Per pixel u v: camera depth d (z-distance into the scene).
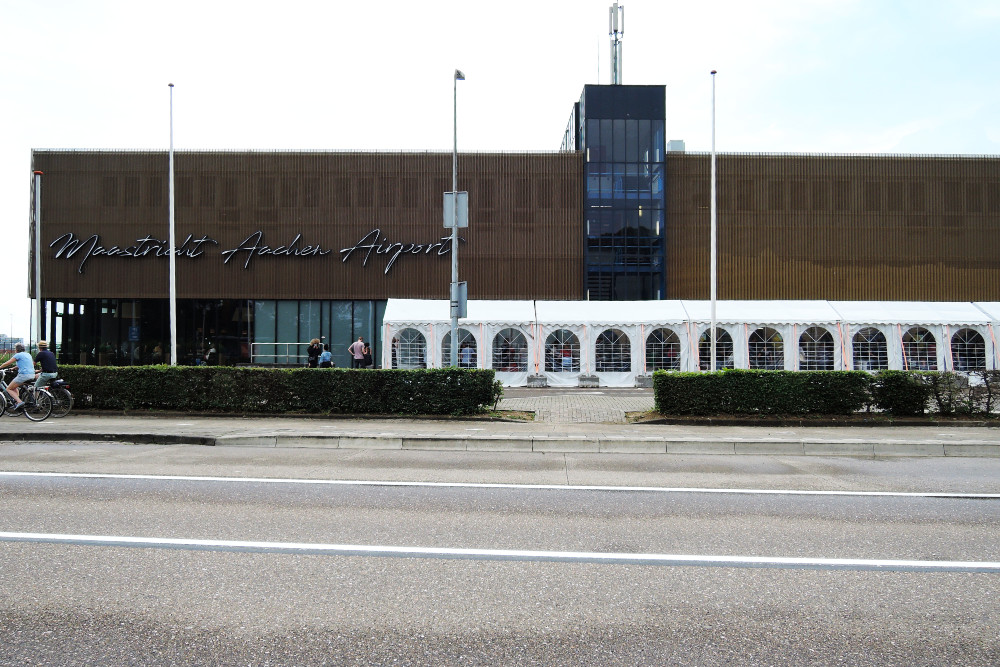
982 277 33.06
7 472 9.28
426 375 16.34
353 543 5.97
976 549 5.95
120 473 9.24
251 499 7.66
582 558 5.62
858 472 9.98
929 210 33.12
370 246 32.38
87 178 32.59
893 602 4.70
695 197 33.00
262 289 32.47
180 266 32.44
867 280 32.81
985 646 4.02
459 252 32.75
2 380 16.02
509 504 7.58
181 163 32.75
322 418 16.05
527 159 33.03
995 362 26.42
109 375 17.00
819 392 15.71
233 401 16.72
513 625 4.27
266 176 32.78
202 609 4.46
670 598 4.75
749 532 6.48
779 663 3.79
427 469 9.90
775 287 32.66
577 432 13.47
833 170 33.06
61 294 32.34
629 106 32.88
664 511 7.31
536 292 32.72
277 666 3.71
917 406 15.68
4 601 4.57
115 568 5.23
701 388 15.84
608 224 32.62
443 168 32.97
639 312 27.72
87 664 3.70
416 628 4.21
